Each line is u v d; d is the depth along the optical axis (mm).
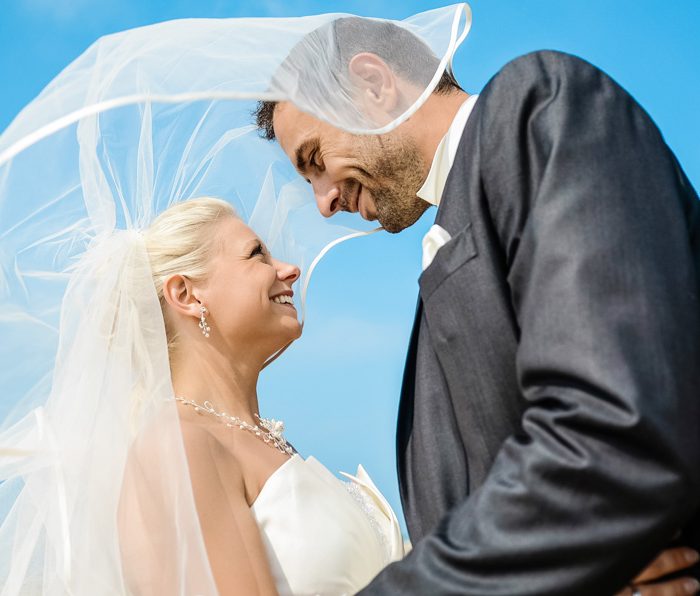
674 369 1536
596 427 1503
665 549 1745
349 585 2854
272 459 3074
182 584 2438
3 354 2662
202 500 2709
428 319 2096
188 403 3107
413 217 2691
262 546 2789
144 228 3285
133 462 2625
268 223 3549
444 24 2637
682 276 1662
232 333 3291
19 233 2652
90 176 2771
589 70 1987
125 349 2811
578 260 1658
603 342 1560
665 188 1795
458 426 2064
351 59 2295
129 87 2203
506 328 1914
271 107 3133
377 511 3268
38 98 2289
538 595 1498
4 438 2615
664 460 1467
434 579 1579
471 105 2393
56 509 2580
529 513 1525
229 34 2254
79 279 2803
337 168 2656
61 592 2539
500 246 1970
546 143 1857
